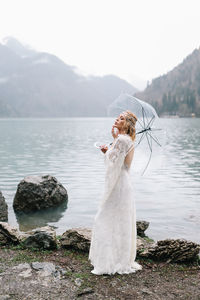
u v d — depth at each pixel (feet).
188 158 62.13
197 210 24.94
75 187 34.01
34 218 23.56
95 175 42.06
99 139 125.70
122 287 10.55
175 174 42.37
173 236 19.22
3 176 41.96
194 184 35.53
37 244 14.19
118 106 12.73
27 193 25.77
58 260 12.90
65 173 44.04
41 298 9.71
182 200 28.25
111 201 11.47
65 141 115.85
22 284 10.61
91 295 9.98
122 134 11.69
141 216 23.38
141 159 12.48
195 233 19.76
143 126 12.26
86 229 15.05
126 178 11.60
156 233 19.72
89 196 29.84
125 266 11.61
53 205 26.37
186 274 11.71
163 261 12.94
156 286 10.69
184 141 112.16
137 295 10.05
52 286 10.51
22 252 13.74
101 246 11.43
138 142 12.51
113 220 11.44
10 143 107.55
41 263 12.29
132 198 11.71
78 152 76.23
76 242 14.21
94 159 61.26
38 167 50.62
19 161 59.06
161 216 23.38
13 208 26.32
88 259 12.71
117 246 11.48
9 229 15.16
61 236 15.94
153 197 29.32
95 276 11.30
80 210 25.35
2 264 12.32
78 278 11.09
